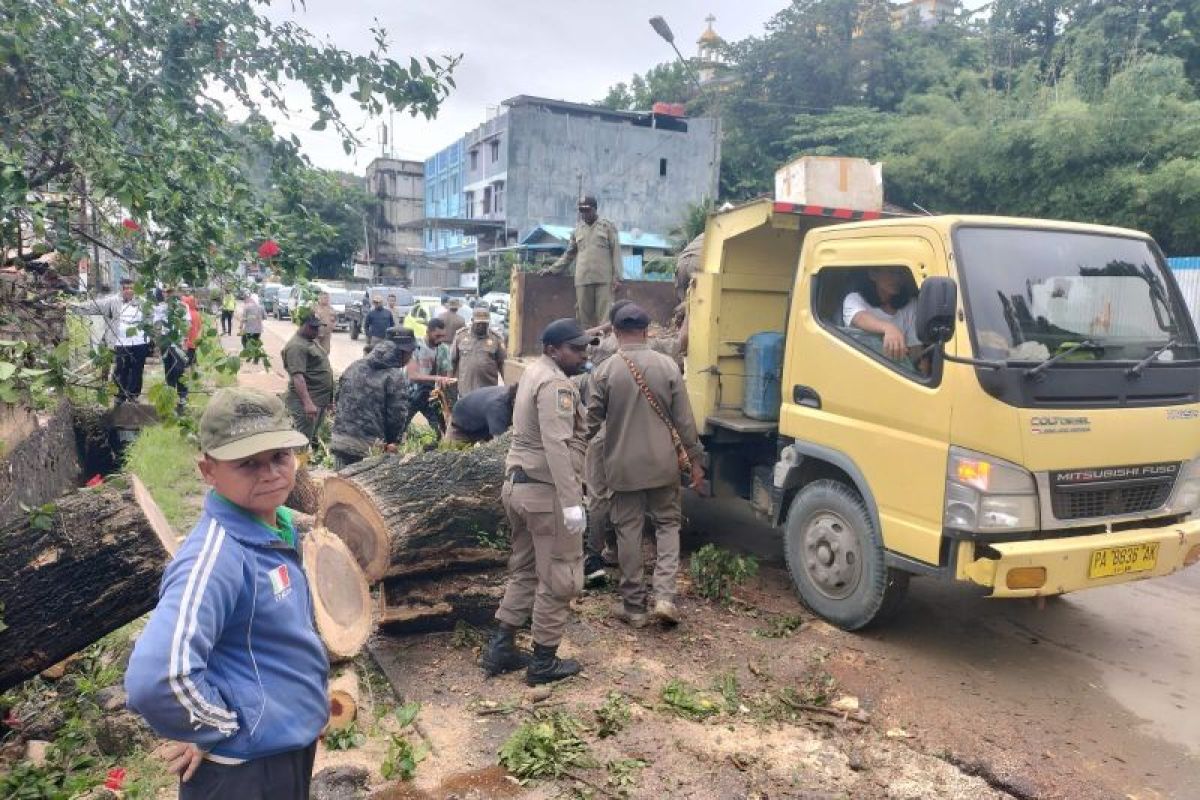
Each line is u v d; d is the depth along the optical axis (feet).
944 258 14.71
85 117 12.62
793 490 18.48
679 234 104.63
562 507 13.52
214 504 6.90
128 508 11.89
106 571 11.69
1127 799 11.53
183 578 6.39
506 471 14.38
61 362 12.32
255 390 7.12
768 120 118.83
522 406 14.15
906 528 15.03
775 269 20.70
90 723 12.50
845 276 16.87
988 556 13.84
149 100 13.98
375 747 12.44
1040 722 13.57
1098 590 19.70
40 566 11.40
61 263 14.39
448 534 15.71
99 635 12.10
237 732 6.65
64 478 25.04
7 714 13.01
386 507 15.23
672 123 132.36
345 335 98.63
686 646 15.94
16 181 11.62
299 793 7.15
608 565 19.99
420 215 194.18
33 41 12.40
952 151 78.64
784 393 18.15
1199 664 15.84
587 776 11.70
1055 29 108.99
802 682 14.62
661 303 32.12
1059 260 15.34
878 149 89.40
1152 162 70.03
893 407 15.29
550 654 14.25
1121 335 15.26
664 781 11.61
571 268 31.01
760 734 12.96
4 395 11.07
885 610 16.02
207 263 13.55
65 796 10.48
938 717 13.60
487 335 30.78
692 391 20.59
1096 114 71.56
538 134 125.90
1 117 12.57
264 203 14.87
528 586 14.61
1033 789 11.67
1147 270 16.21
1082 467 14.14
